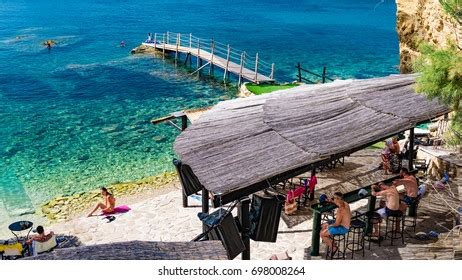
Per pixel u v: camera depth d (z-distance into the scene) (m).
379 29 72.31
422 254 11.21
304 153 10.62
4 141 26.64
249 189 10.09
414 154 17.30
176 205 16.83
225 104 13.89
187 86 39.03
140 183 21.36
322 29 71.12
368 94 12.90
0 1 98.75
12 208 19.30
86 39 58.56
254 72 39.03
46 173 22.62
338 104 12.62
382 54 54.16
